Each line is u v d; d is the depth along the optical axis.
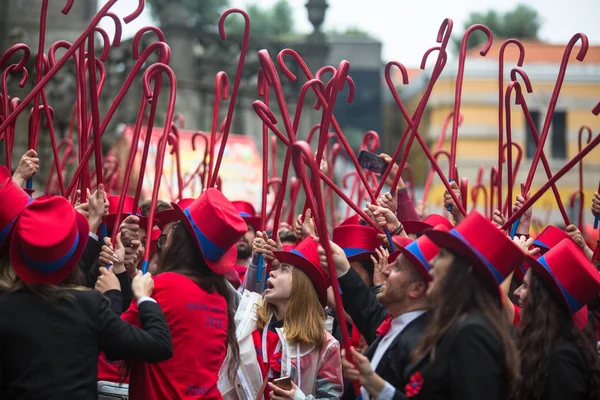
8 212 3.92
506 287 4.59
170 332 4.27
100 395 4.88
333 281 3.77
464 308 3.56
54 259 3.70
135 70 4.91
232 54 18.06
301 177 3.69
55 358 3.67
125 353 3.86
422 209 8.03
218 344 4.41
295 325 4.89
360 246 5.52
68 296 3.78
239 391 4.95
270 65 4.63
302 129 18.14
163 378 4.26
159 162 4.71
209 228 4.39
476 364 3.42
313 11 18.30
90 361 3.76
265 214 5.74
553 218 25.69
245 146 13.81
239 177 13.59
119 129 15.40
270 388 4.66
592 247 8.34
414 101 33.72
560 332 4.03
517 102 5.71
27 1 16.52
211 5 30.36
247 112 18.11
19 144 14.53
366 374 3.67
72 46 4.57
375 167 5.65
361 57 34.75
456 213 5.86
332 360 4.93
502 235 3.59
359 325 4.36
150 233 4.51
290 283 5.00
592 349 4.04
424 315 3.86
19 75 14.55
